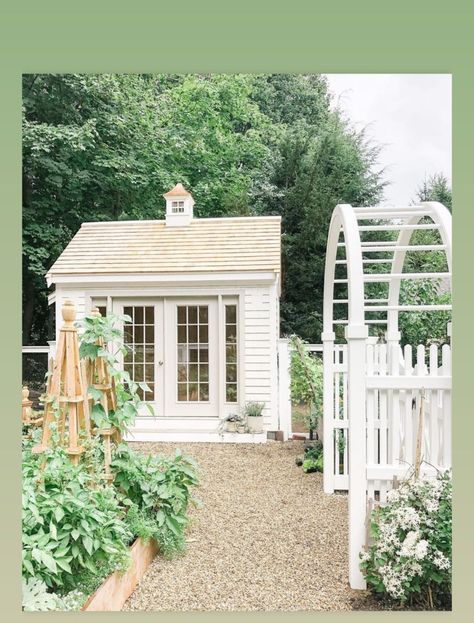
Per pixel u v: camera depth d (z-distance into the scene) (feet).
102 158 51.72
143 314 34.73
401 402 19.20
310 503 20.66
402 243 21.57
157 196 56.75
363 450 13.80
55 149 50.19
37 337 55.06
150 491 15.98
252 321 33.45
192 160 60.54
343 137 60.64
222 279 33.32
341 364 22.25
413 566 12.07
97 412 15.51
